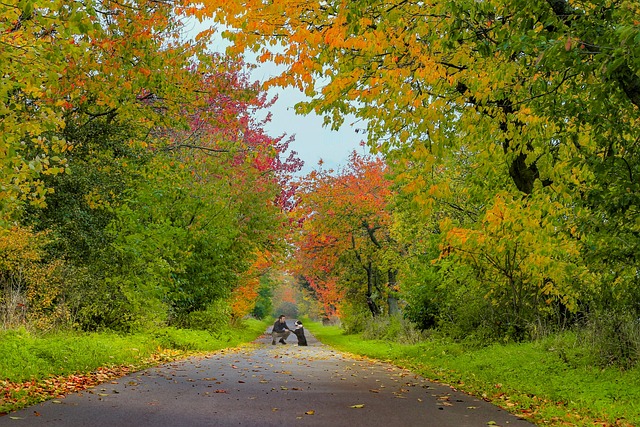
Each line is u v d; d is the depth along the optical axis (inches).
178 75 541.0
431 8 364.5
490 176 535.2
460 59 385.1
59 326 601.9
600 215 354.9
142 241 768.3
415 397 362.0
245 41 374.6
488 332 691.4
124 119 648.4
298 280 2657.5
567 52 279.4
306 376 486.9
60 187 649.6
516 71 375.9
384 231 1423.5
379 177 1374.3
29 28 318.7
